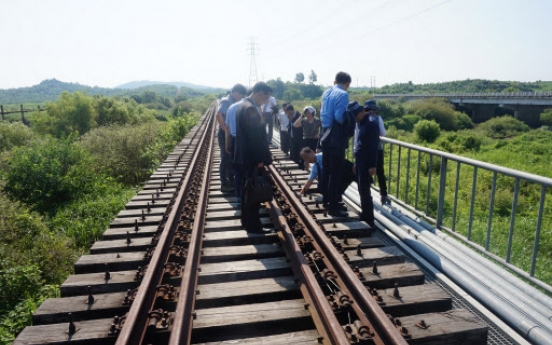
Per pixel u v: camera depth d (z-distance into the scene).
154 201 6.79
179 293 3.18
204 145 14.38
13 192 10.05
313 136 9.04
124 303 3.34
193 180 7.88
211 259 4.41
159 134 18.84
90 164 12.82
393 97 97.62
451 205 9.08
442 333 2.83
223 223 5.56
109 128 23.06
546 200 9.88
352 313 3.07
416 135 36.28
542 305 3.37
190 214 5.60
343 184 5.95
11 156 12.51
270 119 14.25
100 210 8.71
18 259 5.80
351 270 3.49
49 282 5.61
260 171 4.78
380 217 5.72
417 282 3.80
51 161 10.95
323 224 5.28
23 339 2.89
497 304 3.44
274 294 3.60
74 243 7.04
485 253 4.27
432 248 4.74
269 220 5.64
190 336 2.84
